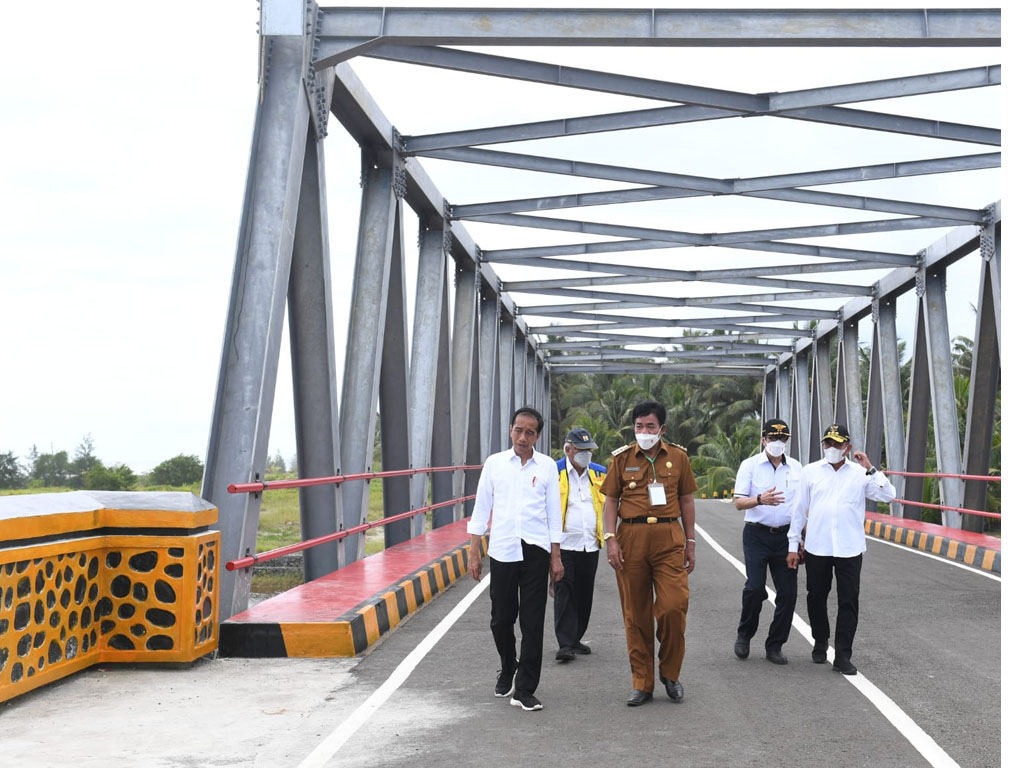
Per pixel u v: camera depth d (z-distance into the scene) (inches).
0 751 189.6
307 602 326.0
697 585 453.4
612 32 375.2
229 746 194.1
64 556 248.8
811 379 1275.8
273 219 336.5
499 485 238.8
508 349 981.8
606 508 243.6
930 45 380.2
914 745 195.6
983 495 652.7
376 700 233.9
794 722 213.9
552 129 503.2
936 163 559.5
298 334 397.7
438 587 430.9
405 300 553.3
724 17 379.9
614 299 973.2
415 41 373.4
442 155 547.8
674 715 220.4
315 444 400.8
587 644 313.9
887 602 401.4
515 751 191.0
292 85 350.3
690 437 2380.7
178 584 269.3
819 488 275.0
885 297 855.1
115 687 247.0
